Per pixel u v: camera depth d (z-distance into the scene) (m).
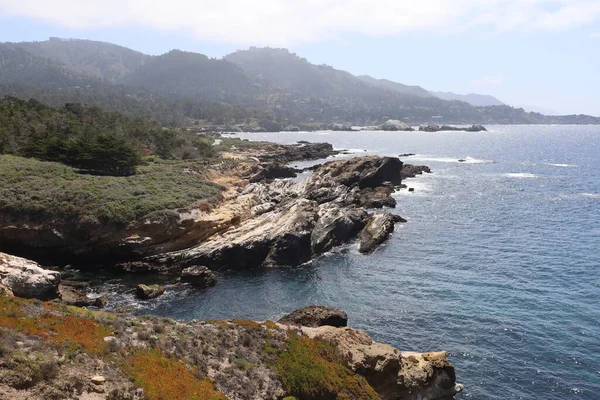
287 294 47.66
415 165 136.12
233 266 55.72
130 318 26.47
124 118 141.25
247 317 42.38
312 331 30.20
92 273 52.66
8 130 85.25
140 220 55.22
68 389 17.42
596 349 35.03
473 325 39.31
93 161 75.50
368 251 60.75
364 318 41.34
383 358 28.25
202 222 57.69
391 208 83.94
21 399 15.99
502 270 52.12
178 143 115.44
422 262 55.97
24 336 19.47
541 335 37.28
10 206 53.44
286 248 56.84
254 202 71.56
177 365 21.95
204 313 43.00
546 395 30.25
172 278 51.84
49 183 60.78
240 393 22.28
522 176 117.31
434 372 29.80
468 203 87.12
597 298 43.88
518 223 72.19
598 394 30.09
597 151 177.75
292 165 144.12
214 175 90.12
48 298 40.59
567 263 53.59
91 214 54.56
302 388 24.41
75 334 21.16
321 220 64.56
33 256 54.09
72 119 109.94
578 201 86.50
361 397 25.78
